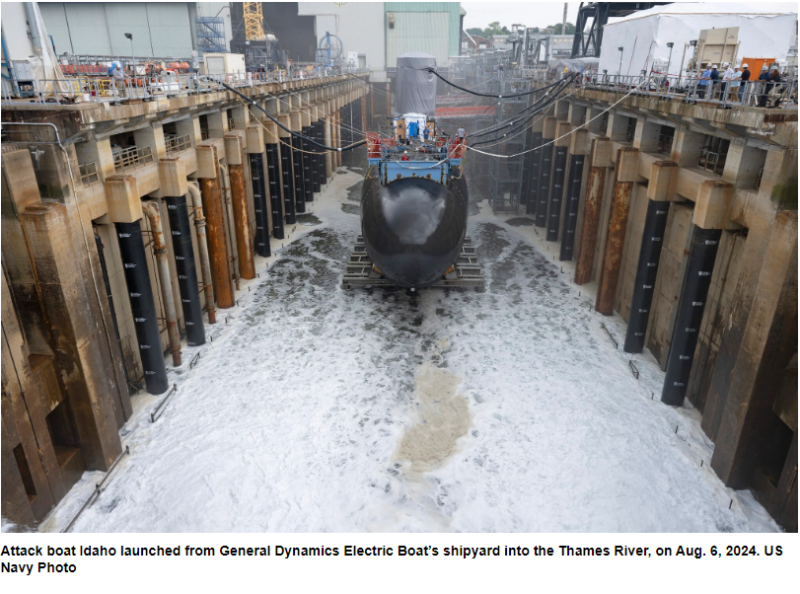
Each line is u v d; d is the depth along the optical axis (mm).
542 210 37219
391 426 17016
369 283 26750
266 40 55531
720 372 15734
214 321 23781
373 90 83875
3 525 12125
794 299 12383
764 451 14195
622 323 24062
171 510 13961
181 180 19516
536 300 26172
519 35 47281
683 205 19594
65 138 13703
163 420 17422
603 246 26531
